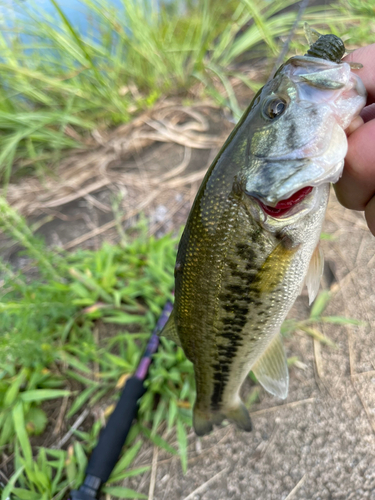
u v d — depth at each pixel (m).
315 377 0.42
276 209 0.24
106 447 0.37
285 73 0.24
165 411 0.42
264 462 0.38
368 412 0.39
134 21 0.79
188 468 0.39
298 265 0.26
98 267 0.51
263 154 0.24
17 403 0.41
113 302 0.50
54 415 0.43
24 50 0.85
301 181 0.23
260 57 0.87
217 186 0.25
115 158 0.75
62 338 0.47
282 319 0.29
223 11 0.96
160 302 0.48
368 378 0.41
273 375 0.32
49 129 0.78
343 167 0.24
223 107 0.78
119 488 0.38
